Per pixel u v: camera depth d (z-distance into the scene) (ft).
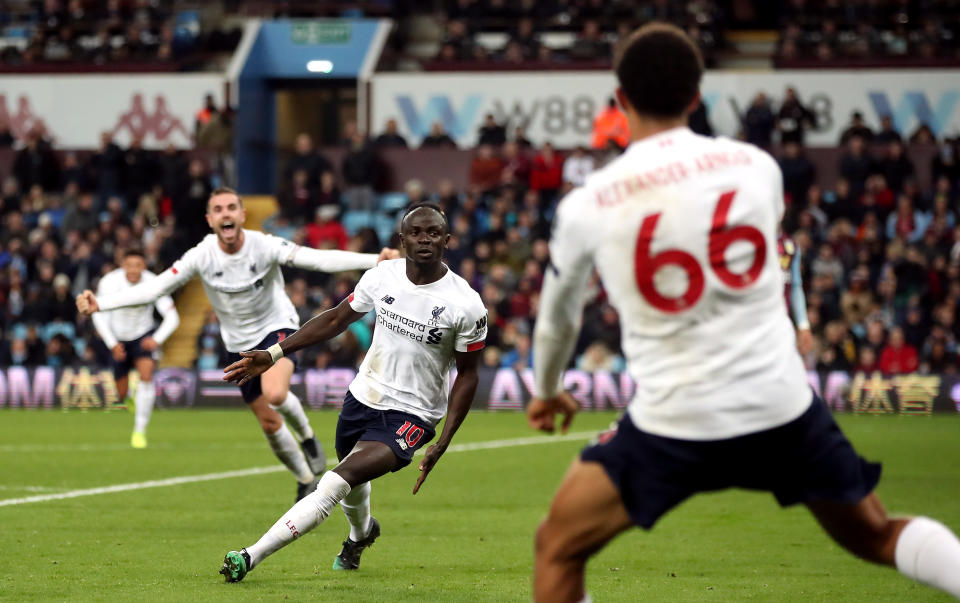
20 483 66.95
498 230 143.33
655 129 24.41
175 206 152.97
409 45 196.65
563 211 24.20
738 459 23.76
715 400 23.34
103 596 36.70
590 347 127.85
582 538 24.23
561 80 170.60
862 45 175.11
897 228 144.25
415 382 39.45
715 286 23.32
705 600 36.99
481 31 188.85
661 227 23.43
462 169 161.17
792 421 23.68
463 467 76.54
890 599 37.14
